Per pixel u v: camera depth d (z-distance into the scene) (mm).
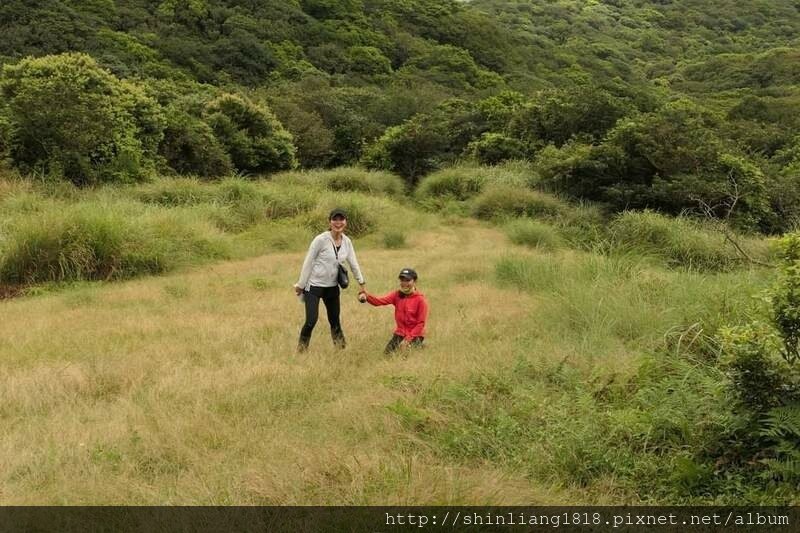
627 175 21672
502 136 32031
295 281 11484
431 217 22422
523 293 10008
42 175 17781
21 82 19656
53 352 7012
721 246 13734
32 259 11617
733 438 4078
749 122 34656
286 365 6395
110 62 39656
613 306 7562
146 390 5711
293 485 3703
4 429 4914
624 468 3996
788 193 20297
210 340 7422
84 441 4594
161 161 23562
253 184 20922
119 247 12188
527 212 21719
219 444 4570
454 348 6871
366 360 6809
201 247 13977
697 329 6078
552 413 4668
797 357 4082
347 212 18750
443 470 3887
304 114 37250
